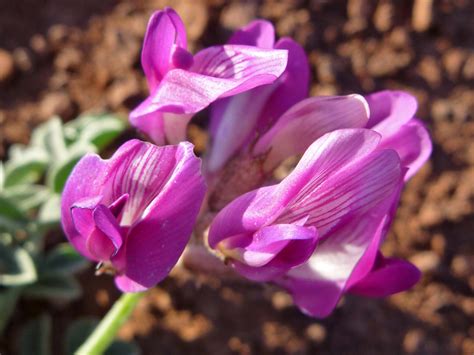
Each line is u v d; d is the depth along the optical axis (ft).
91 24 0.48
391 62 0.48
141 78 0.46
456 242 0.43
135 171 0.22
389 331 0.41
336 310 0.41
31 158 0.37
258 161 0.27
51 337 0.40
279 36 0.48
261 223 0.23
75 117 0.45
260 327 0.41
